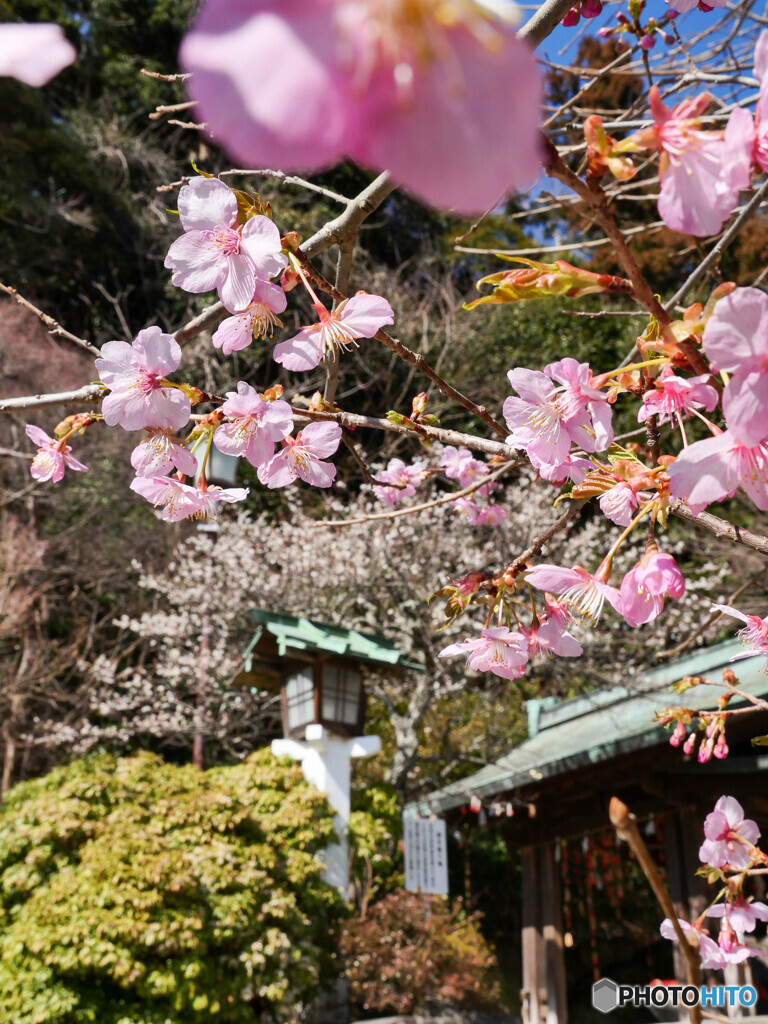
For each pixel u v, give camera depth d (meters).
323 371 11.30
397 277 11.98
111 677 7.98
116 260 12.99
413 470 2.43
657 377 1.04
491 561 7.31
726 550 8.89
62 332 1.34
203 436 1.34
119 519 10.15
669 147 0.59
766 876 4.26
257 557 7.91
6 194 11.71
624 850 6.41
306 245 1.24
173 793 5.19
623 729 5.47
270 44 0.23
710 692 4.84
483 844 9.61
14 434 9.98
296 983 4.77
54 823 4.75
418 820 5.90
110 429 10.23
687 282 1.72
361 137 0.23
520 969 8.68
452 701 8.10
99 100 13.84
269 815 5.29
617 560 7.43
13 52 0.24
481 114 0.23
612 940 9.16
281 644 5.10
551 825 6.18
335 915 5.34
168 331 12.52
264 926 4.79
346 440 1.57
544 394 1.16
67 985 4.25
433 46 0.23
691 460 0.71
